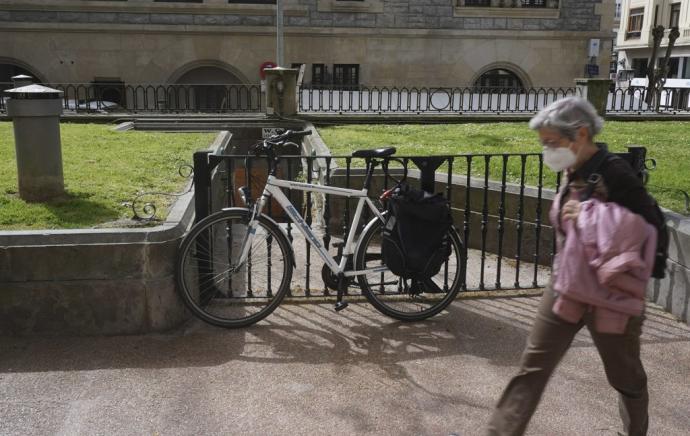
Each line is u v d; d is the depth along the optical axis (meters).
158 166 8.38
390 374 3.85
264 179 6.79
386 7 25.11
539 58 26.14
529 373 2.68
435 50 25.64
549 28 25.95
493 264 6.39
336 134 12.83
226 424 3.32
